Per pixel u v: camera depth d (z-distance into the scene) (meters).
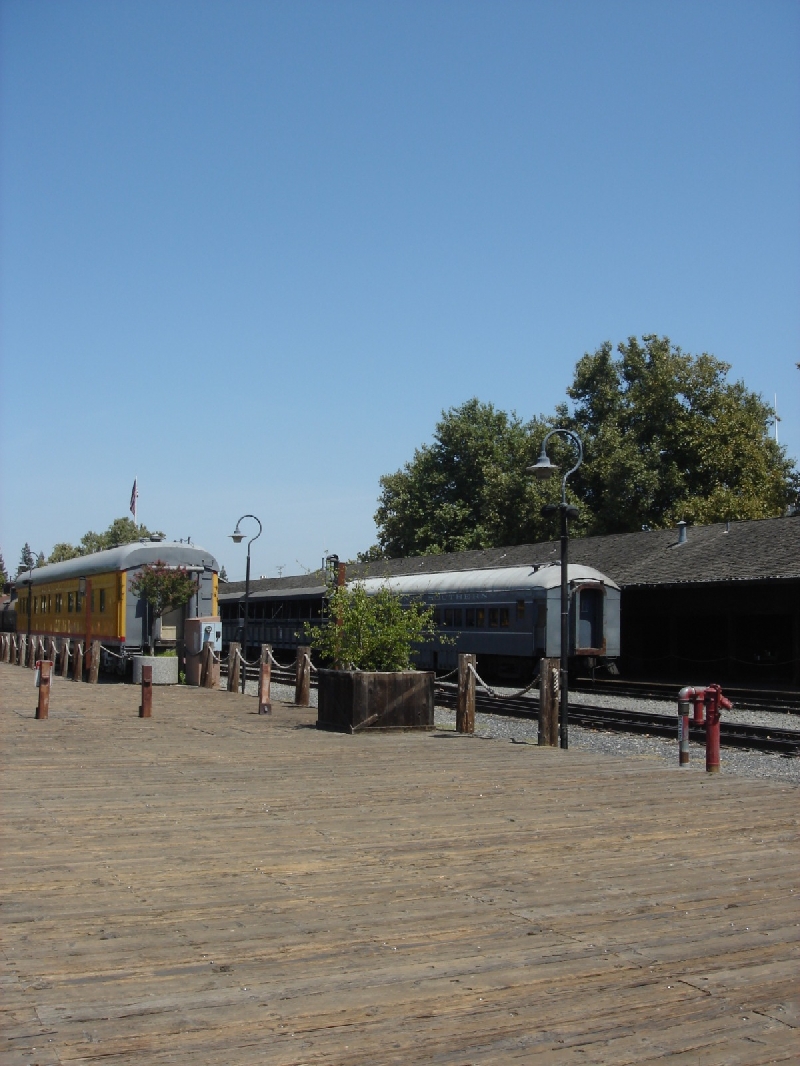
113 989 4.63
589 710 19.31
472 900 6.07
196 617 26.38
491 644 29.36
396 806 8.90
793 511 50.12
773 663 29.20
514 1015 4.42
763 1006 4.55
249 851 7.17
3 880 6.34
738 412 49.22
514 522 54.91
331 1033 4.21
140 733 14.16
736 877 6.65
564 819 8.41
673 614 31.69
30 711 17.06
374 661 14.88
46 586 34.97
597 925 5.64
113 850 7.13
